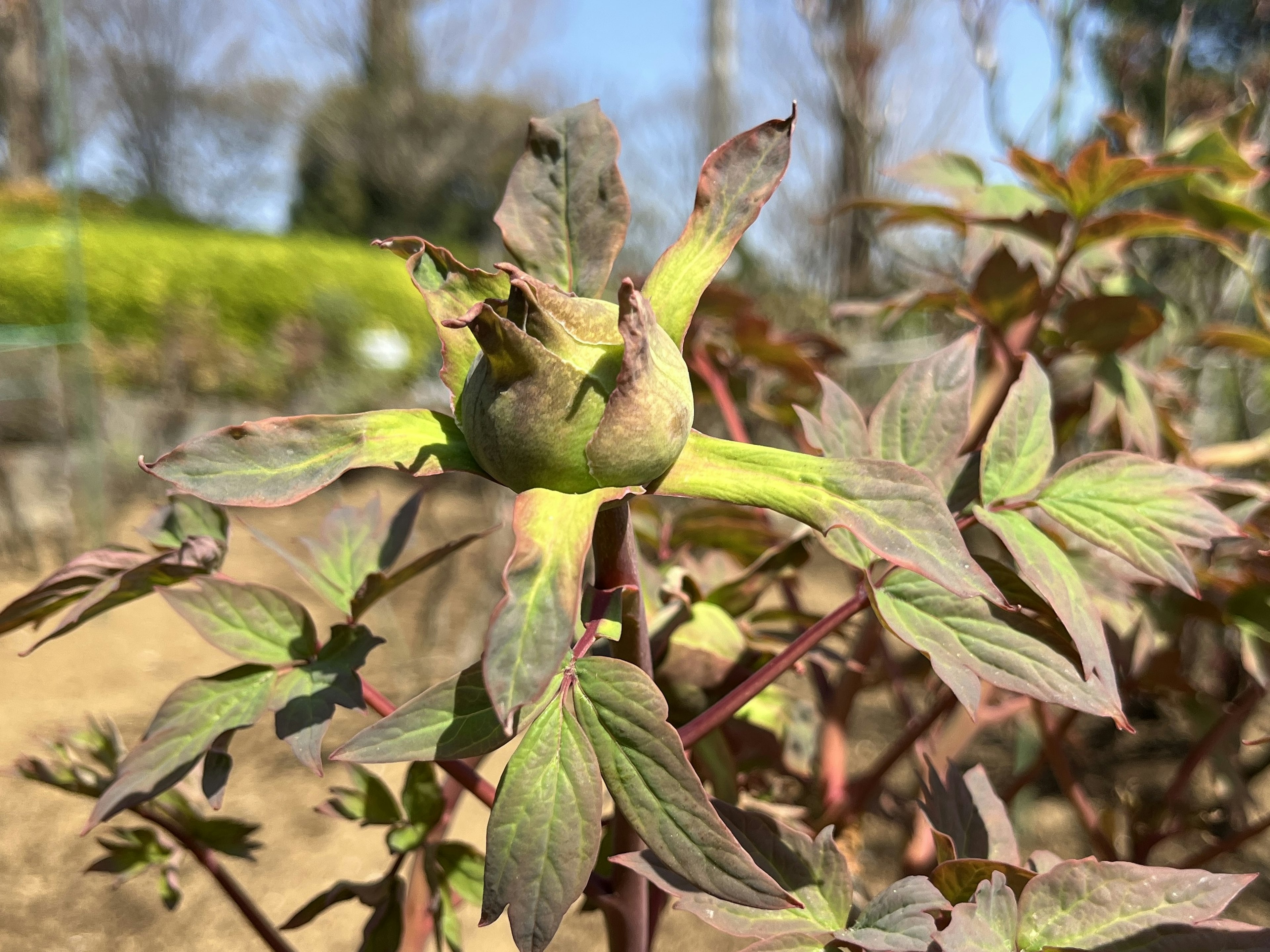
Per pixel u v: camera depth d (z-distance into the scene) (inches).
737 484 6.3
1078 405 17.1
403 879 11.5
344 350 96.4
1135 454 8.8
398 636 42.6
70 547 58.2
